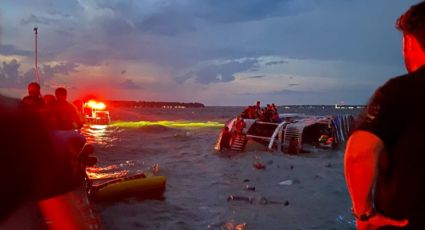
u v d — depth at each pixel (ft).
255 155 63.10
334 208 30.55
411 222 6.34
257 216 28.45
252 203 32.22
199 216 28.50
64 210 13.44
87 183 30.27
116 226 25.38
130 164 53.31
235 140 68.80
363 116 6.66
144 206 30.14
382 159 6.68
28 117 6.91
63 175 13.79
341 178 43.37
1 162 6.41
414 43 6.79
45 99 21.26
